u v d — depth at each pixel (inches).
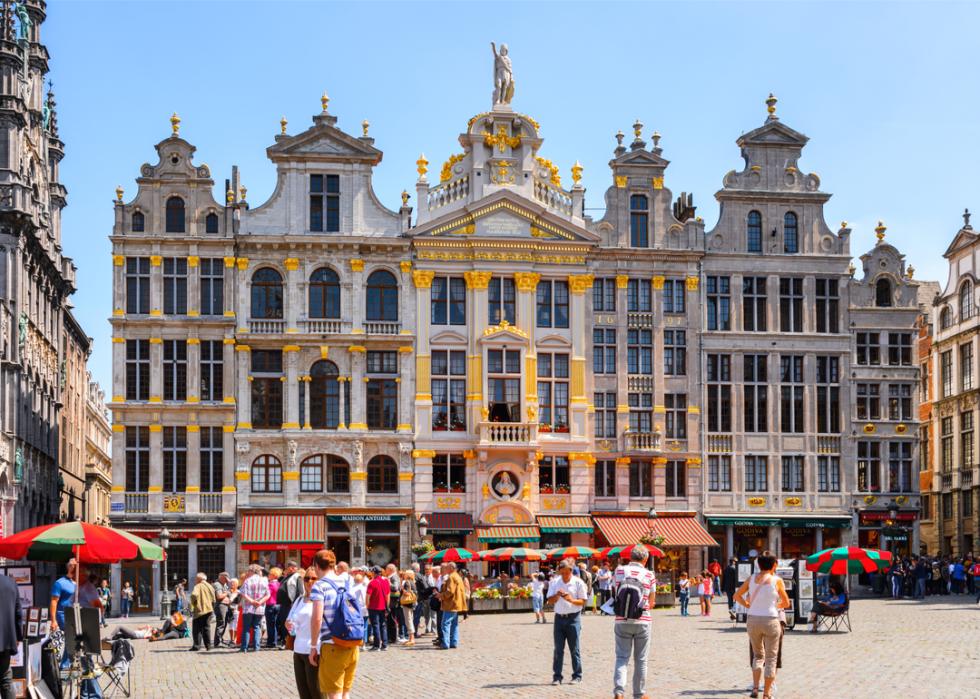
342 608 733.9
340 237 2527.1
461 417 2554.1
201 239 2501.2
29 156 2628.0
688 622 1846.7
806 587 1582.2
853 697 926.4
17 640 714.8
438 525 2496.3
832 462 2672.2
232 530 2459.4
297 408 2503.7
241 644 1417.3
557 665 1043.9
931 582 2539.4
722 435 2630.4
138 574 2437.3
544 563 2529.5
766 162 2704.2
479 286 2568.9
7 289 2324.1
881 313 2706.7
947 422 3088.1
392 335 2529.5
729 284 2664.9
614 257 2620.6
